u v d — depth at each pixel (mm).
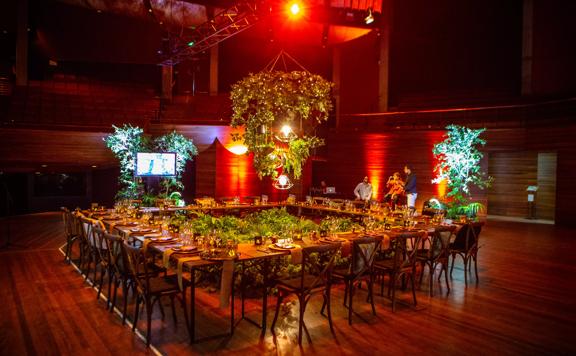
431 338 4242
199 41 13094
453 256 6625
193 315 4020
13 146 12570
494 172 15758
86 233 6004
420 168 14664
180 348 3943
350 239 5152
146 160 11836
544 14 14266
